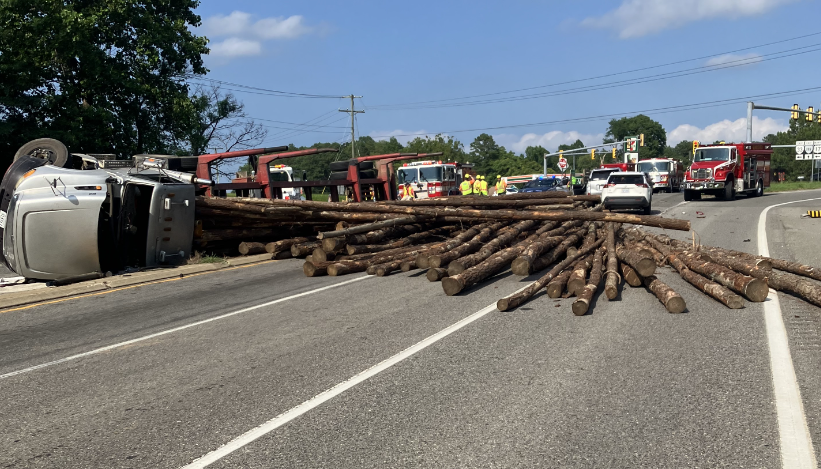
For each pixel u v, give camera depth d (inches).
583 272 369.7
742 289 324.8
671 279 402.9
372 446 164.4
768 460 151.1
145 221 498.0
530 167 5442.9
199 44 1263.5
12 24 970.1
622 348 248.7
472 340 267.9
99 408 199.0
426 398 198.8
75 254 446.3
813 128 4845.0
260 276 477.1
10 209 439.2
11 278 461.4
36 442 173.5
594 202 739.4
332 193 803.4
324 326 302.4
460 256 451.8
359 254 502.9
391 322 306.2
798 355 234.4
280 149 677.3
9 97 976.3
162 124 1288.1
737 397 192.2
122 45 1174.3
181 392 211.9
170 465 156.9
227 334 293.0
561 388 204.2
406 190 1397.6
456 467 150.9
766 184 1514.5
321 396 203.8
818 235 618.8
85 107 1085.8
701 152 1331.2
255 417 187.2
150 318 336.2
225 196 648.4
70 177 455.8
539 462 152.4
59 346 281.7
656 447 159.2
